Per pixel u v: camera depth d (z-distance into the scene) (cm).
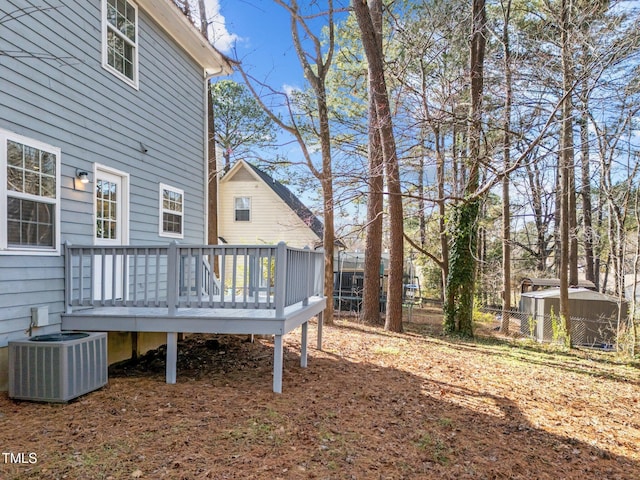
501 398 473
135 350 568
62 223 455
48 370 361
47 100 434
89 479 242
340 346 716
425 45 827
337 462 286
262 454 288
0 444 280
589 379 601
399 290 951
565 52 706
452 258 985
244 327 432
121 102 566
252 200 1742
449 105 809
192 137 784
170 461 268
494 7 1028
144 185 623
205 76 832
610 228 1041
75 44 477
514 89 738
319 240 1647
